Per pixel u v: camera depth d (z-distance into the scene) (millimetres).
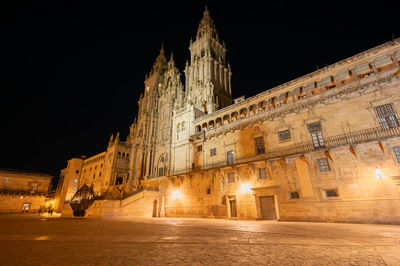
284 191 25797
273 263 6875
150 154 59312
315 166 24188
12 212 55000
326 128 25094
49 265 6723
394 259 7184
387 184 19828
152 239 11609
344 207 21562
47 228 17578
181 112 45781
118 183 61938
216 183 33500
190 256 7840
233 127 34188
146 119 65625
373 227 16453
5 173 57125
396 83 21891
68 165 81500
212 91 53000
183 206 36844
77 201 38562
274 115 29750
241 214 29188
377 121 22125
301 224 19875
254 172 29016
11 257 7766
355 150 21781
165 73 69375
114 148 63469
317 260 7180
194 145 40219
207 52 60250
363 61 24547
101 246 9758
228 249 8961
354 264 6727
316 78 27578
